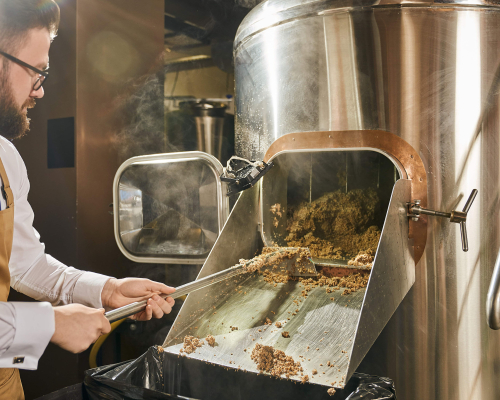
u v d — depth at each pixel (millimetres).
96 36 1762
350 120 1141
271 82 1279
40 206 1798
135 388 750
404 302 1109
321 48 1167
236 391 867
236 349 932
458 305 1087
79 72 1693
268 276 1222
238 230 1190
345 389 787
